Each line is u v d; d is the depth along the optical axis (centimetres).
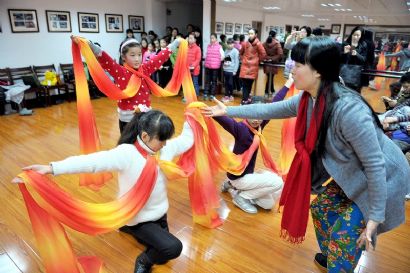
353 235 129
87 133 212
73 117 493
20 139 390
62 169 128
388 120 238
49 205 125
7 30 537
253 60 557
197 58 603
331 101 116
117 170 146
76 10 625
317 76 117
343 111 112
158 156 159
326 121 119
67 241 135
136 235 161
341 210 145
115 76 227
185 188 272
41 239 129
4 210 234
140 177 146
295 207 150
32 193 121
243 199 239
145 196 149
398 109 254
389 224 127
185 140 185
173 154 174
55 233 131
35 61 583
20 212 231
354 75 364
